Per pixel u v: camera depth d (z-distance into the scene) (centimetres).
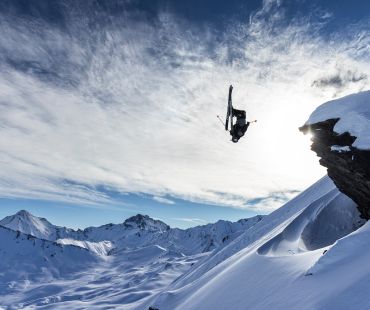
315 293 844
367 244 943
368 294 688
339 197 2498
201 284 2247
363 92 1540
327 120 1599
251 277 1416
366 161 1373
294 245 2027
